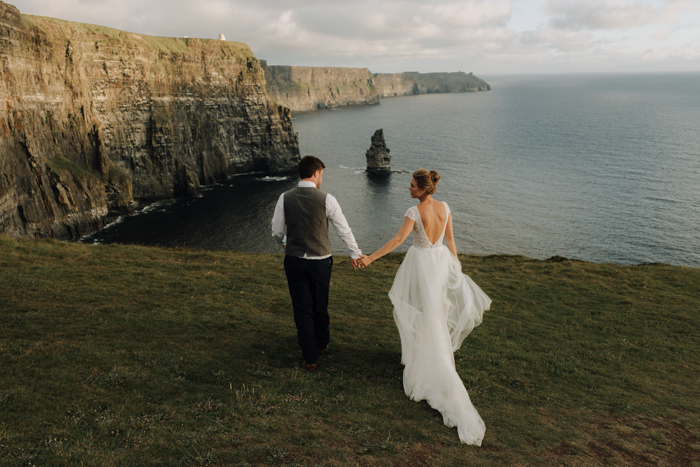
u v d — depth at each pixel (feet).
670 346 37.55
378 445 15.62
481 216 278.26
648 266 77.05
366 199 321.32
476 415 17.93
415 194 21.06
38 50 216.74
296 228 20.85
